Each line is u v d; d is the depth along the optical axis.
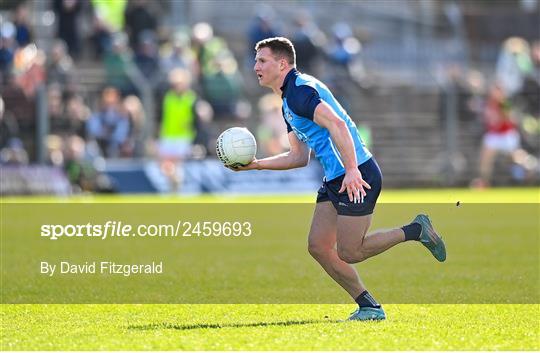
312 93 31.61
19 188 96.88
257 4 134.25
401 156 114.50
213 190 102.06
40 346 28.45
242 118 109.12
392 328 31.23
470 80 119.56
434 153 115.19
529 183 115.50
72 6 109.56
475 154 115.12
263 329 31.20
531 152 117.94
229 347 28.14
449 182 113.31
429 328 31.28
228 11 132.75
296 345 28.36
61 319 33.84
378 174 32.66
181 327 31.86
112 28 111.38
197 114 101.69
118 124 100.56
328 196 33.28
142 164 100.88
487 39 136.38
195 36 109.00
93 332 30.88
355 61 118.94
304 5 137.62
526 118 118.75
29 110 100.06
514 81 119.56
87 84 103.69
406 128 115.69
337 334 30.11
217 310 35.94
